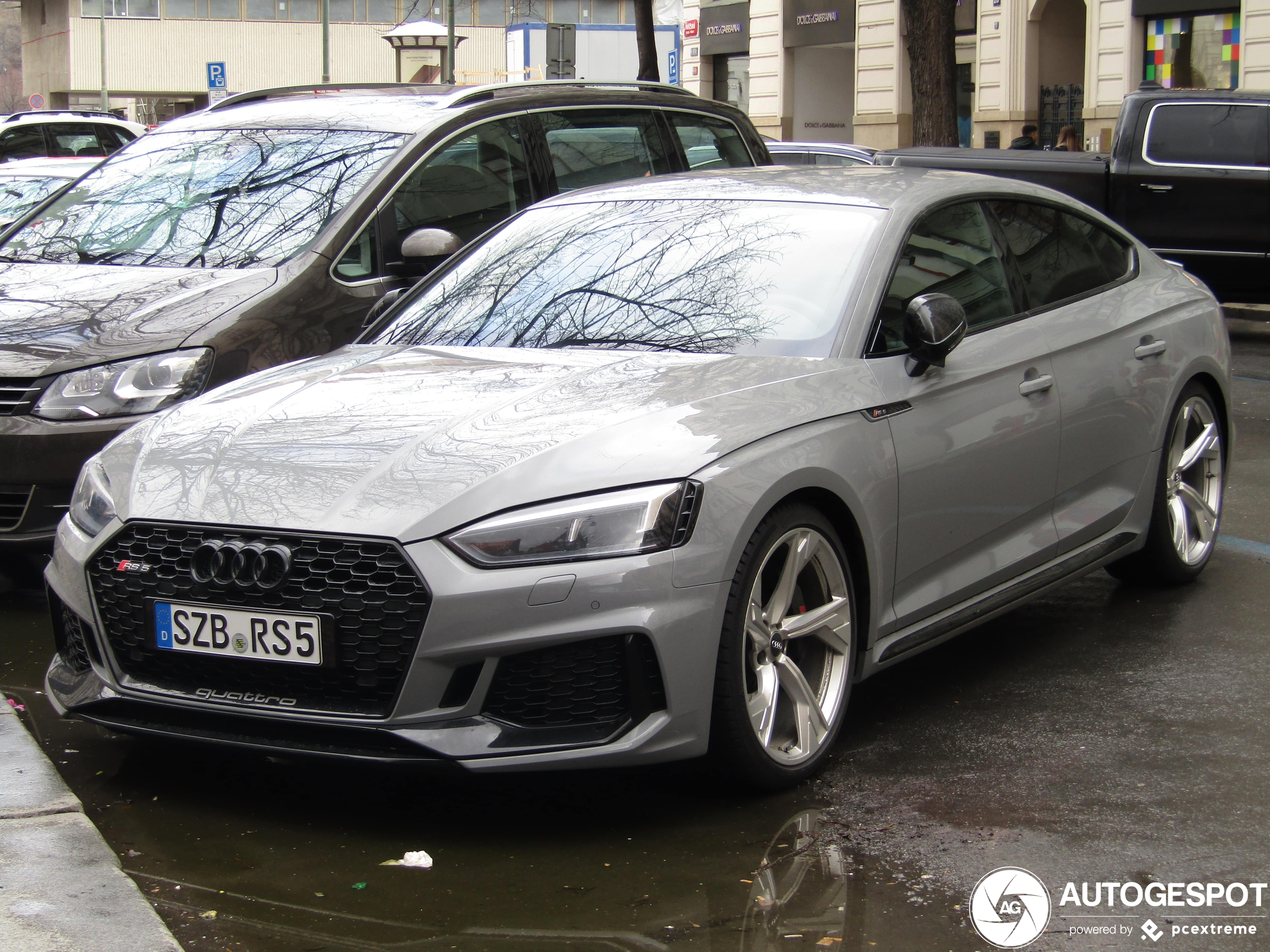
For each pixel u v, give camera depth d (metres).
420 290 4.97
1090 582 5.73
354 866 3.37
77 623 3.85
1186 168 13.52
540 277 4.70
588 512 3.38
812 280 4.32
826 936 3.00
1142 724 4.20
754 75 35.69
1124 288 5.38
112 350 5.32
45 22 69.31
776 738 3.79
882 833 3.50
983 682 4.61
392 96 7.09
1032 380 4.65
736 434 3.63
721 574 3.47
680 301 4.37
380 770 3.95
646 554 3.38
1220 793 3.70
